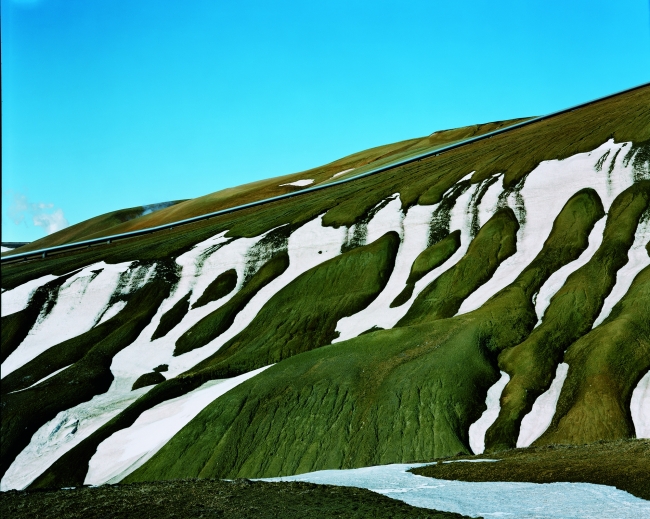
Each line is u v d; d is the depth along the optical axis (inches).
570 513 810.2
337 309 2957.7
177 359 3029.0
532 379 1969.7
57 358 3230.8
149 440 2237.9
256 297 3346.5
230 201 6771.7
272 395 2160.4
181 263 3890.3
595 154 3324.3
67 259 4581.7
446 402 1923.0
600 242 2650.1
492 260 2844.5
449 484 1023.6
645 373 1854.1
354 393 2057.1
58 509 885.2
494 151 4126.5
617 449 1128.8
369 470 1248.8
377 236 3499.0
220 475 1947.6
